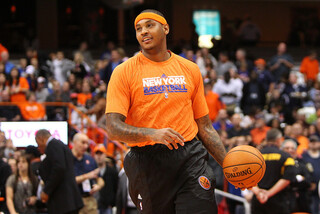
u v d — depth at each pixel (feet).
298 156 33.76
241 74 63.31
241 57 65.72
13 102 47.78
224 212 33.35
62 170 26.53
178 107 15.35
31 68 58.13
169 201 15.38
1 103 46.42
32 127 32.40
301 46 104.01
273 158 28.40
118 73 15.29
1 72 52.19
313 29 106.42
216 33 103.55
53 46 96.89
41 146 27.09
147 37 15.26
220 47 74.95
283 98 56.24
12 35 98.63
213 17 103.76
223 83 56.75
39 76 58.75
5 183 29.32
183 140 14.20
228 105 53.42
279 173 28.37
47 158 26.76
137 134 14.51
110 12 100.78
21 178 29.25
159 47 15.40
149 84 15.26
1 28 98.53
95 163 31.32
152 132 14.33
